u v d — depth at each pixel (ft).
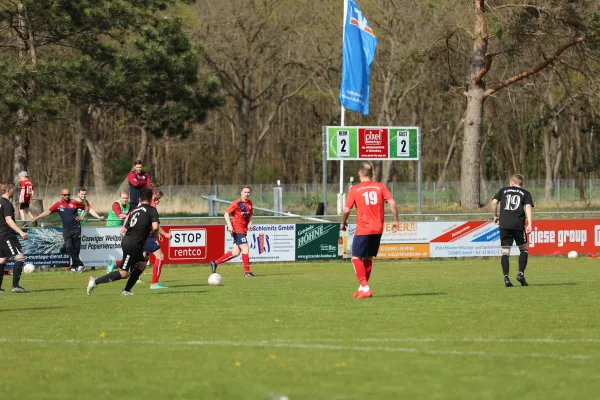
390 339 113.39
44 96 422.41
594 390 83.35
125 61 455.22
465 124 514.27
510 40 484.74
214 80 497.87
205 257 281.13
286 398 80.23
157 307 154.61
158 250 197.67
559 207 551.18
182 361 99.60
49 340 116.37
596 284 198.90
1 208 190.80
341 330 121.49
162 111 477.36
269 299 166.50
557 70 535.60
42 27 452.76
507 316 136.26
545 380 87.92
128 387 86.28
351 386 85.30
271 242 288.71
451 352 103.65
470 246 304.71
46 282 226.17
